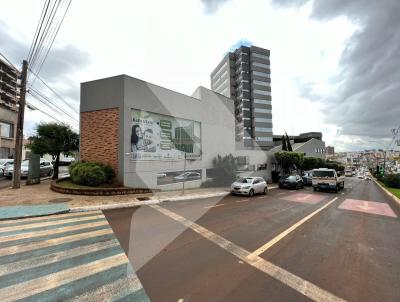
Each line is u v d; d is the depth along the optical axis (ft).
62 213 27.66
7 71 144.97
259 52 217.15
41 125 52.49
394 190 72.64
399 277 13.11
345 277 13.01
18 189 43.01
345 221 28.02
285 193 56.95
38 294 10.40
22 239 17.98
